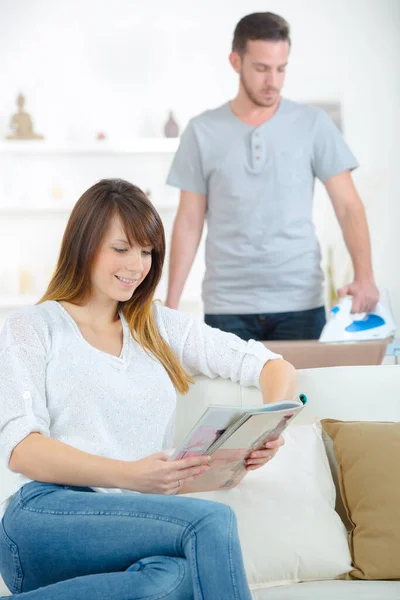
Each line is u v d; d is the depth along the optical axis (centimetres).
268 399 269
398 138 707
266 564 259
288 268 477
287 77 707
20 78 704
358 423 286
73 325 255
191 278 719
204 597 202
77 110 709
